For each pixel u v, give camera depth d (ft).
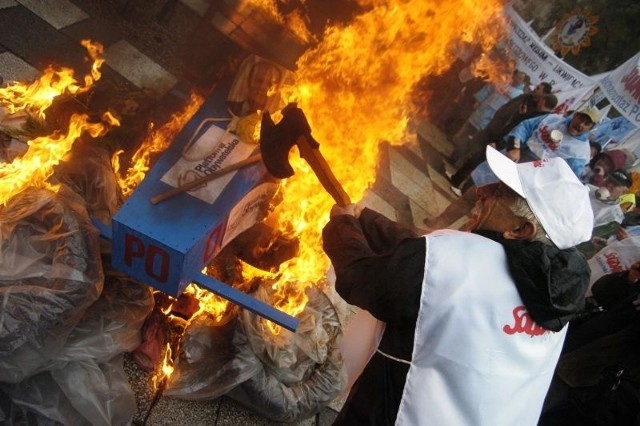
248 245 10.41
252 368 8.63
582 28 18.44
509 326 5.08
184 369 8.50
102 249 8.12
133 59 14.07
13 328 6.20
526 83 21.66
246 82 9.59
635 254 14.99
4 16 13.01
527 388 5.30
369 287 5.60
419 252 5.26
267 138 8.14
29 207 7.09
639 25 17.15
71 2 14.71
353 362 7.21
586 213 5.36
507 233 5.55
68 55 13.19
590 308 12.87
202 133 8.77
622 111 16.10
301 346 9.51
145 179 7.79
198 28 11.82
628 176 15.48
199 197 7.85
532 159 18.25
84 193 8.59
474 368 4.99
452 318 5.05
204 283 8.47
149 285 7.85
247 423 9.19
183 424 8.59
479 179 6.10
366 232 7.41
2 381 6.45
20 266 6.61
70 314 6.69
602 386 10.18
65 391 7.07
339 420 6.29
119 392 7.78
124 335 8.09
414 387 5.23
